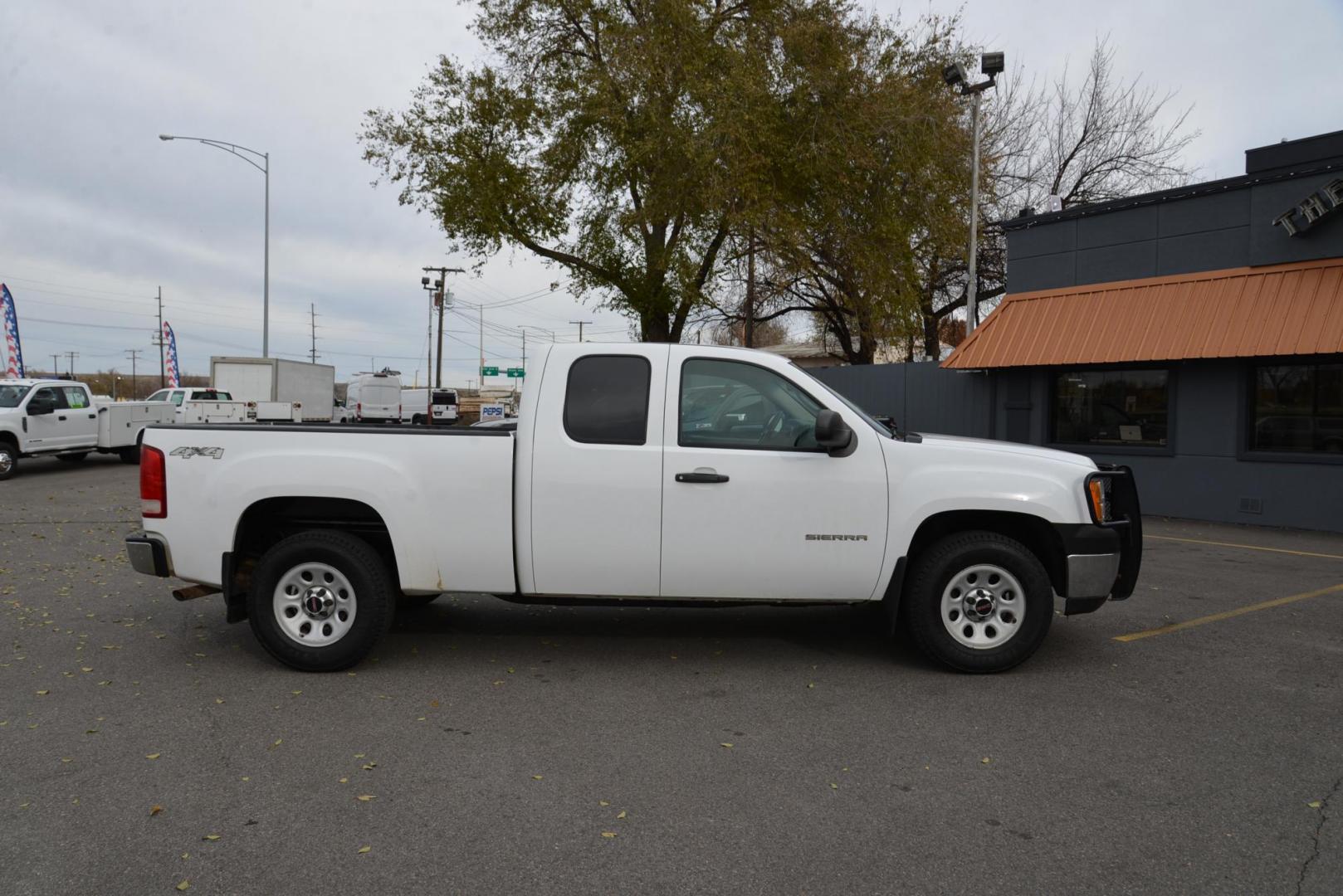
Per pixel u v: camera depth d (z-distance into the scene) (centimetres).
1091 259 1388
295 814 356
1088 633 641
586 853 328
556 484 527
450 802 368
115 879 307
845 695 504
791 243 1875
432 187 2034
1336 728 453
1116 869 318
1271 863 322
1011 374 1506
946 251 2073
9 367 3725
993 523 561
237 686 515
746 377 542
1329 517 1159
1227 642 616
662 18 1825
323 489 529
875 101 1919
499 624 666
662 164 1806
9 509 1389
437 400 5153
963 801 371
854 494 526
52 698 493
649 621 677
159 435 543
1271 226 1188
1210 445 1266
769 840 338
